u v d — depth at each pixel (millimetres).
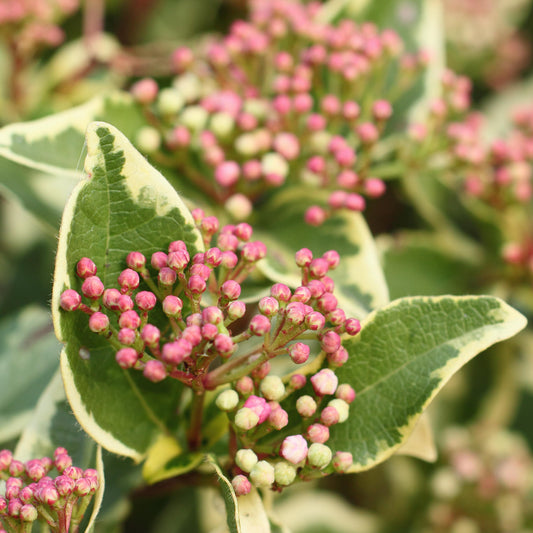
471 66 512
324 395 304
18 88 401
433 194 401
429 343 298
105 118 340
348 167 342
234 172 338
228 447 314
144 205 292
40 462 299
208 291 316
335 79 364
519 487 405
